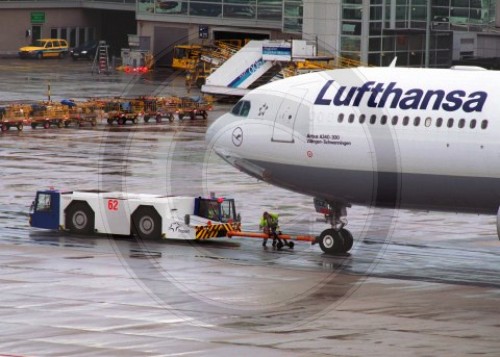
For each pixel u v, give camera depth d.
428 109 124.56
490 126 121.38
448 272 121.19
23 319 97.44
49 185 172.75
